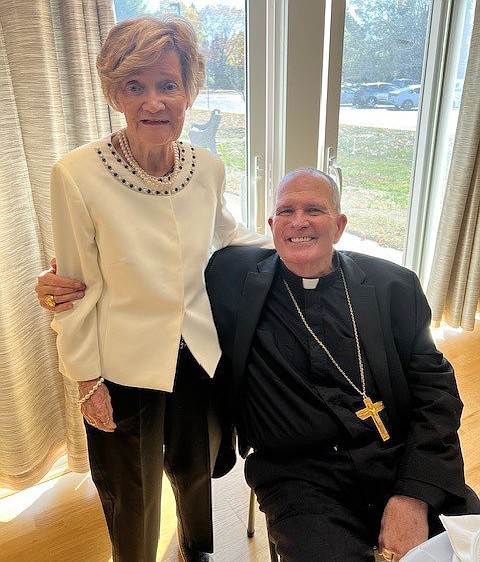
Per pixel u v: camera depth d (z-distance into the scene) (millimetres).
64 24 1286
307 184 1141
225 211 1220
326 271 1183
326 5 1801
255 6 1712
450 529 701
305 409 1085
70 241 945
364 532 1019
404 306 1186
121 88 884
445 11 2193
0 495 1717
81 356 979
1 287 1359
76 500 1698
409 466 1032
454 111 2457
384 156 2381
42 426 1644
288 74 1800
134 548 1222
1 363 1429
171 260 993
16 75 1258
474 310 2629
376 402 1122
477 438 1926
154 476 1163
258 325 1179
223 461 1380
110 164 927
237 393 1187
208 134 1854
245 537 1541
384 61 2154
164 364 1011
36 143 1323
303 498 1049
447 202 2459
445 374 1150
